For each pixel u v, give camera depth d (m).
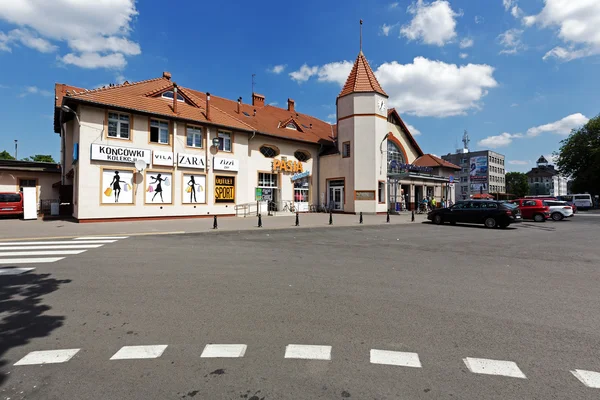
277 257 8.41
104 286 5.73
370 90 25.78
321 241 11.43
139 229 14.12
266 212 24.53
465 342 3.63
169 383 2.80
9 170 23.33
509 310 4.64
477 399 2.60
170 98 20.59
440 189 33.84
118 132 17.73
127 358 3.24
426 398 2.61
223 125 21.23
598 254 9.05
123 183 17.70
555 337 3.78
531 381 2.86
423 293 5.40
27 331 3.90
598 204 55.47
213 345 3.53
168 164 19.19
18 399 2.56
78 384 2.78
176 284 5.86
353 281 6.11
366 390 2.71
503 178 93.12
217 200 21.39
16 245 10.12
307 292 5.41
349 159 26.38
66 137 22.16
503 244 10.90
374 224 17.64
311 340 3.66
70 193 20.67
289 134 26.81
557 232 14.89
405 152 32.81
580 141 50.09
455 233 14.22
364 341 3.64
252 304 4.84
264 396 2.62
